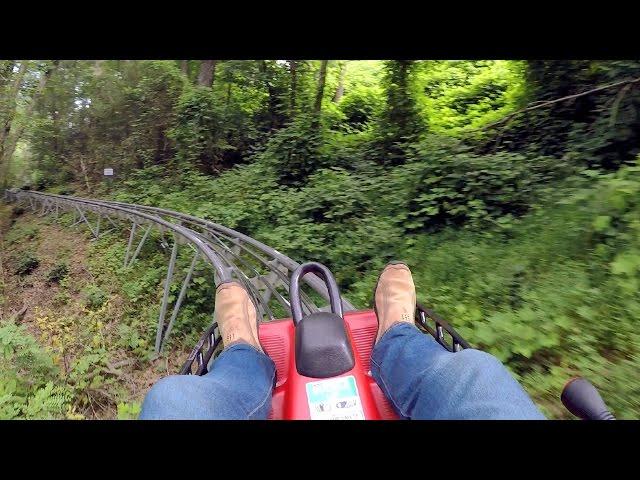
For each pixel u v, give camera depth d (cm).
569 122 668
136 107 2094
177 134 1512
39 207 2341
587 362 292
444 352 161
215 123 1503
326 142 1049
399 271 217
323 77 1278
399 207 676
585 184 511
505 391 125
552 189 547
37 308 1030
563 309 348
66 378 516
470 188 602
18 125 1992
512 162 621
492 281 427
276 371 197
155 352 641
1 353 506
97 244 1321
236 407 145
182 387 136
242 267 686
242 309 210
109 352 671
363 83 1445
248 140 1568
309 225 711
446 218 624
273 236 700
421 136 934
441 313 411
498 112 796
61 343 718
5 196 2723
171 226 755
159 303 785
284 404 160
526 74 752
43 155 2680
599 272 376
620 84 549
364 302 500
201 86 1588
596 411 137
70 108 2506
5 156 2134
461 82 1084
